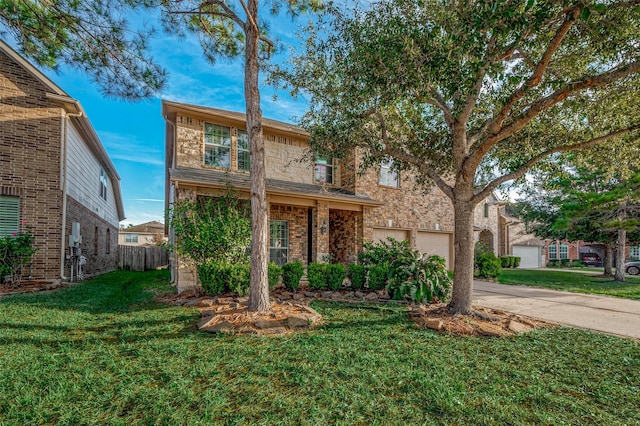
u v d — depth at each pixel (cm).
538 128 780
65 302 773
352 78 681
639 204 1373
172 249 948
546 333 603
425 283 878
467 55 536
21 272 982
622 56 594
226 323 574
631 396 364
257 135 672
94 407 310
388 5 650
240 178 1136
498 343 534
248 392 345
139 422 289
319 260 1198
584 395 367
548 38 597
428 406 328
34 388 340
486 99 806
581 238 1723
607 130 727
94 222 1617
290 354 453
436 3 597
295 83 809
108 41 681
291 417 301
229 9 714
